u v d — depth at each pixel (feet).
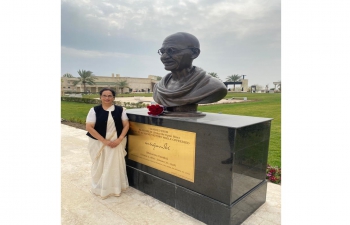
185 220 8.67
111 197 10.31
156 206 9.61
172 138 9.21
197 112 10.07
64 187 11.25
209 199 8.27
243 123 8.16
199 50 10.03
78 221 8.44
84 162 14.97
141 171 10.77
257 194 9.36
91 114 10.00
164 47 9.86
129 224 8.36
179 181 9.23
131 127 10.96
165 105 10.17
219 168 7.91
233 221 7.99
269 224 8.48
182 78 10.39
